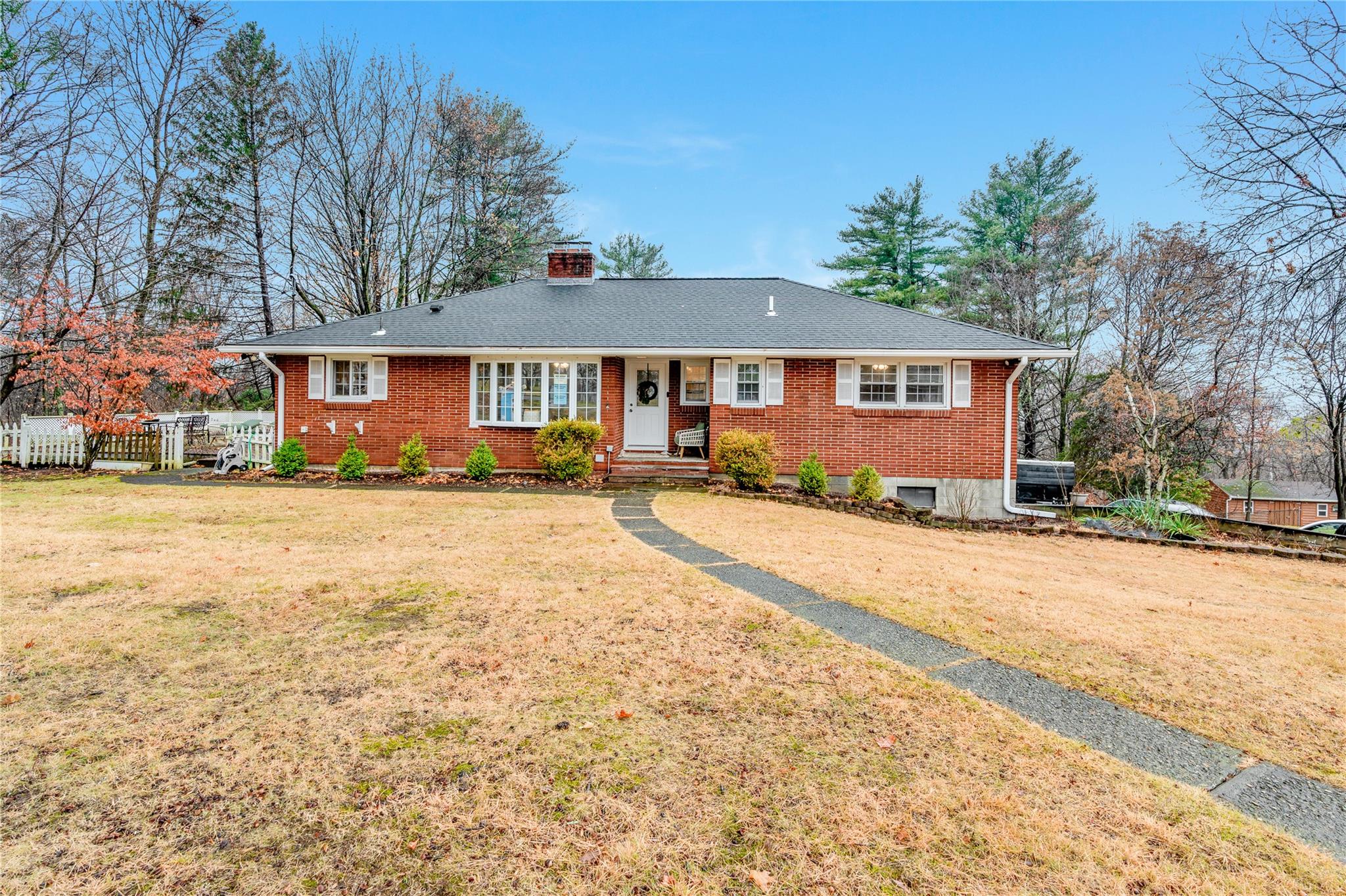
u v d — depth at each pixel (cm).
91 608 447
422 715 305
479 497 1057
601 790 247
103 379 1377
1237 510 2628
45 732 281
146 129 1986
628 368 1425
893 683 353
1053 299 2445
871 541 803
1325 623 518
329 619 436
